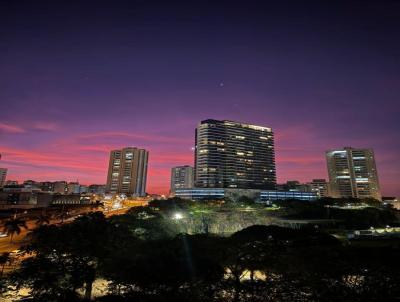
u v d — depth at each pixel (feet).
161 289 82.02
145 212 444.55
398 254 94.68
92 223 135.33
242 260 103.14
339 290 68.59
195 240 134.72
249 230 239.50
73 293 88.38
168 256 105.81
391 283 67.72
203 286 81.87
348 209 533.55
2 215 490.08
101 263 110.73
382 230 409.28
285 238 206.90
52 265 90.02
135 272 90.94
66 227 120.06
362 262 81.87
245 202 647.97
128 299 81.10
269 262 96.99
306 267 85.66
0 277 88.33
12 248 253.03
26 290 115.85
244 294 77.82
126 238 151.84
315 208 533.96
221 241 137.39
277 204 618.85
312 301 69.05
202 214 454.81
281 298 73.10
